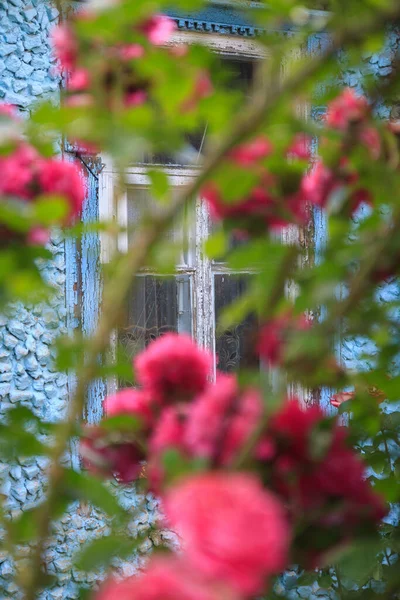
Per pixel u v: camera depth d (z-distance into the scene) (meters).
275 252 1.35
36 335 4.41
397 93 1.49
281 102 1.19
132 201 4.59
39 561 1.23
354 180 1.47
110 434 1.42
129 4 1.19
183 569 0.81
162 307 4.79
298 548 1.29
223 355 4.93
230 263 1.39
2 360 4.36
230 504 0.82
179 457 1.12
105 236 4.42
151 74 1.28
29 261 1.30
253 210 1.43
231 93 1.28
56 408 4.48
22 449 1.35
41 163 1.33
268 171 1.41
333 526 1.28
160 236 1.18
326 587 1.88
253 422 1.16
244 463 1.15
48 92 4.13
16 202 1.32
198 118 1.30
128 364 1.44
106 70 1.28
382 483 1.72
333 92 1.50
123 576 3.54
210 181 1.33
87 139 1.23
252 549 0.79
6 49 4.39
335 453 1.27
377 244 1.27
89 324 4.43
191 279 4.84
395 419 1.80
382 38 1.45
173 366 1.37
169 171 4.63
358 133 1.44
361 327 1.48
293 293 4.04
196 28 4.70
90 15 1.24
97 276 4.38
